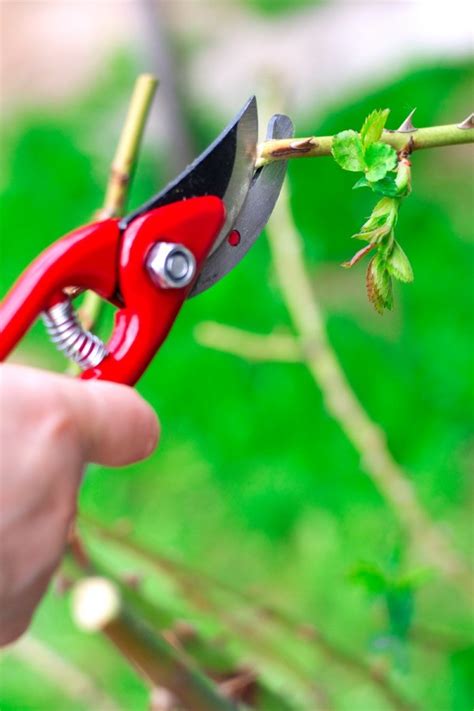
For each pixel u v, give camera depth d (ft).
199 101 4.57
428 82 3.23
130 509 3.66
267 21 5.21
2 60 6.01
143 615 1.87
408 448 2.82
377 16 4.91
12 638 1.36
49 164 3.34
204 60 5.11
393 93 3.22
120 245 1.44
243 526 3.51
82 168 3.34
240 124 1.49
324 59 4.82
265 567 3.40
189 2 5.42
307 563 3.32
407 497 2.31
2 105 5.71
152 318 1.44
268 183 1.53
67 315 1.42
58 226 3.24
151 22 4.14
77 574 1.79
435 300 2.87
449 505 2.98
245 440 2.95
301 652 2.70
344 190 2.88
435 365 2.83
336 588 3.18
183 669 1.73
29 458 1.27
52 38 6.00
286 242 2.38
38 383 1.29
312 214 2.89
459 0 4.58
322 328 2.36
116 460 1.34
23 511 1.27
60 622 3.29
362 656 2.56
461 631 2.74
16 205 3.29
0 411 1.26
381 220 1.38
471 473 3.12
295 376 2.91
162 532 3.59
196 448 3.13
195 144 4.34
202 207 1.46
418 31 4.61
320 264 2.97
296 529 3.36
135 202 3.82
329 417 2.87
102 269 1.43
